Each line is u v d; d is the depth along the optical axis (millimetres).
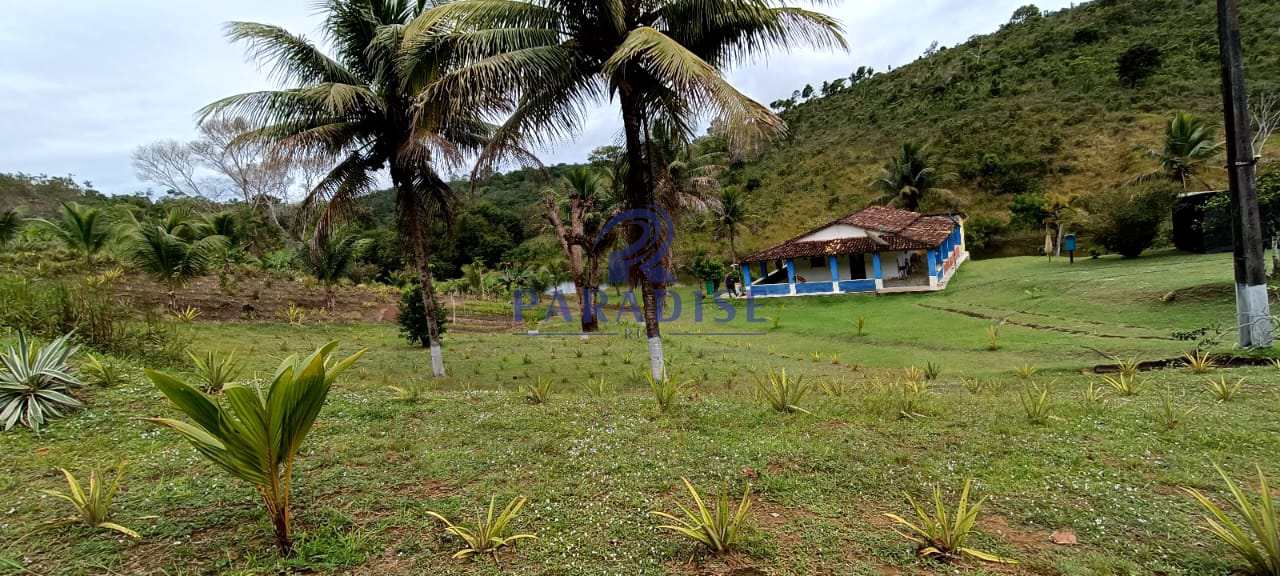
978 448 4656
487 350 15336
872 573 2824
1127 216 22016
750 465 4332
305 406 2795
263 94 10227
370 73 11430
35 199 37719
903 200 37750
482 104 8961
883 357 13328
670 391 6406
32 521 3205
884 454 4551
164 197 43562
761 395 6766
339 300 21672
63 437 4652
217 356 9133
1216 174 32281
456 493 3816
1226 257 18516
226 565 2809
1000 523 3385
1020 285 19766
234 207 37844
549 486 3949
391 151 11578
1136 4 58062
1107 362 9758
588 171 22031
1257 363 7797
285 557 2883
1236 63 8250
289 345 13383
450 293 30484
